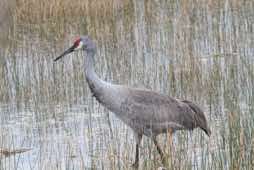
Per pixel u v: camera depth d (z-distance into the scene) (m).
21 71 18.47
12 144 13.27
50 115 15.23
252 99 13.73
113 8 24.12
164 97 12.77
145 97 12.66
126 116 12.71
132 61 18.84
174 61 18.42
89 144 12.77
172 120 12.64
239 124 11.51
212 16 23.66
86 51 13.23
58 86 16.88
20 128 14.46
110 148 11.15
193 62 17.31
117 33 21.92
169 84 16.53
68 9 23.31
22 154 12.78
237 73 16.64
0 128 14.41
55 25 22.41
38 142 13.43
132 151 12.16
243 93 15.19
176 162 10.52
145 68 18.12
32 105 16.09
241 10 24.27
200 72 16.84
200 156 11.67
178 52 19.30
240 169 10.32
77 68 17.98
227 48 19.81
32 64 18.64
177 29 22.05
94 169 10.94
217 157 11.08
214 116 14.18
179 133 12.75
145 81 17.06
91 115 15.09
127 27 22.48
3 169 11.92
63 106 15.88
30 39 21.55
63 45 21.03
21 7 22.73
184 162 10.66
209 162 10.96
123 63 18.50
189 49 19.33
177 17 23.91
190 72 16.69
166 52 19.41
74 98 16.33
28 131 14.17
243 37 20.88
